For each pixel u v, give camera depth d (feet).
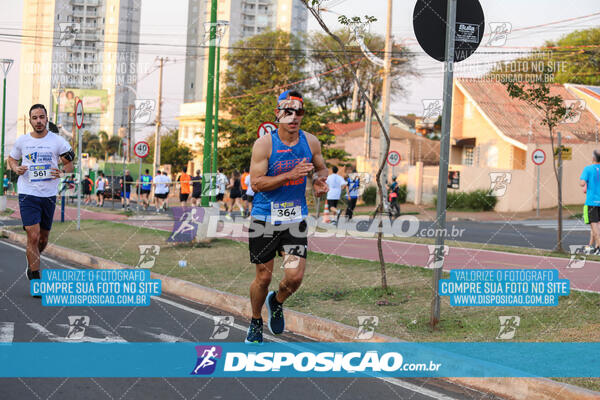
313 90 150.30
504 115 101.76
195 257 33.86
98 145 221.25
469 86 106.93
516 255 34.24
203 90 189.37
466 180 95.45
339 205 98.63
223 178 68.54
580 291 21.85
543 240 49.37
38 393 12.34
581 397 12.23
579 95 100.48
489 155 102.32
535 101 36.58
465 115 108.37
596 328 17.62
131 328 18.72
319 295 23.13
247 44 140.56
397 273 26.78
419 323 18.90
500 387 13.62
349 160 114.93
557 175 36.42
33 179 23.35
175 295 25.70
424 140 132.16
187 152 156.25
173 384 13.38
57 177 23.79
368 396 13.12
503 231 58.95
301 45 143.84
